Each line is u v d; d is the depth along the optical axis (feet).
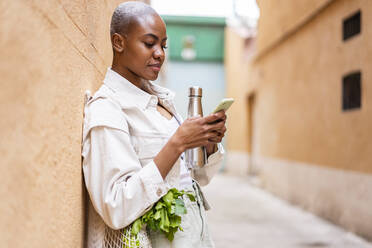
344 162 15.83
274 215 19.25
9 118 2.38
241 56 38.50
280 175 24.93
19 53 2.53
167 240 4.23
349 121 15.42
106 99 4.18
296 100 21.84
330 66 17.30
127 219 3.81
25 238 2.64
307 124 20.06
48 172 3.08
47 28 3.06
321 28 18.31
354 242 13.88
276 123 25.99
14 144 2.46
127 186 3.78
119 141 3.98
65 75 3.57
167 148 3.87
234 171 42.29
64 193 3.52
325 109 17.80
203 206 4.81
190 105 4.32
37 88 2.84
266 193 27.48
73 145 3.84
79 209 4.10
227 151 46.83
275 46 26.20
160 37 4.37
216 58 47.78
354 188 14.96
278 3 24.47
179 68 47.57
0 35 2.28
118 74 4.43
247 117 36.76
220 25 47.26
